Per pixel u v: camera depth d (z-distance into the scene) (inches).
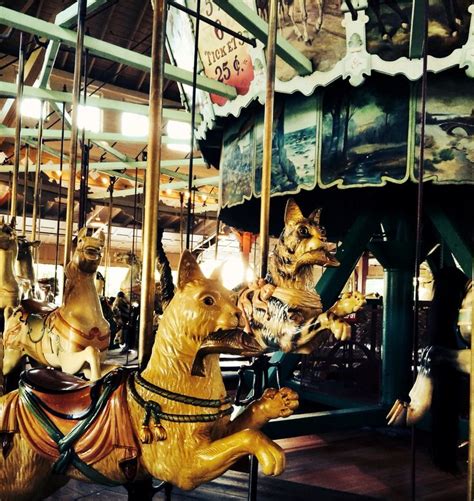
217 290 70.2
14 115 440.5
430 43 177.8
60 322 150.1
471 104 188.2
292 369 180.9
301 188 217.5
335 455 174.6
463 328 109.0
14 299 171.6
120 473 71.4
